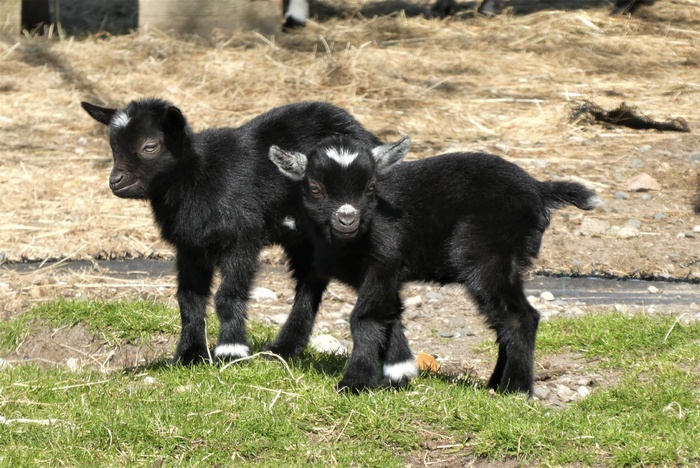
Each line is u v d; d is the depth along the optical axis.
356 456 6.89
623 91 17.69
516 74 18.55
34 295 11.48
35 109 17.47
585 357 9.26
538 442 6.98
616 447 6.92
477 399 7.51
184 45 19.69
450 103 17.17
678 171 14.77
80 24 22.08
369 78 17.97
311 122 9.29
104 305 10.60
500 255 7.98
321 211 7.79
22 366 8.78
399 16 21.88
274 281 12.27
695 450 6.74
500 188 8.03
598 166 14.92
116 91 17.72
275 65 18.45
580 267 12.35
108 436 7.10
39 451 6.89
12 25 20.52
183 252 9.02
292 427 7.25
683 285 11.80
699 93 17.58
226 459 6.92
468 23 21.47
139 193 8.69
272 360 8.83
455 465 6.91
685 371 8.28
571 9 22.19
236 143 9.03
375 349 7.97
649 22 21.28
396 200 8.09
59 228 13.52
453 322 10.81
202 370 8.38
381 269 7.93
